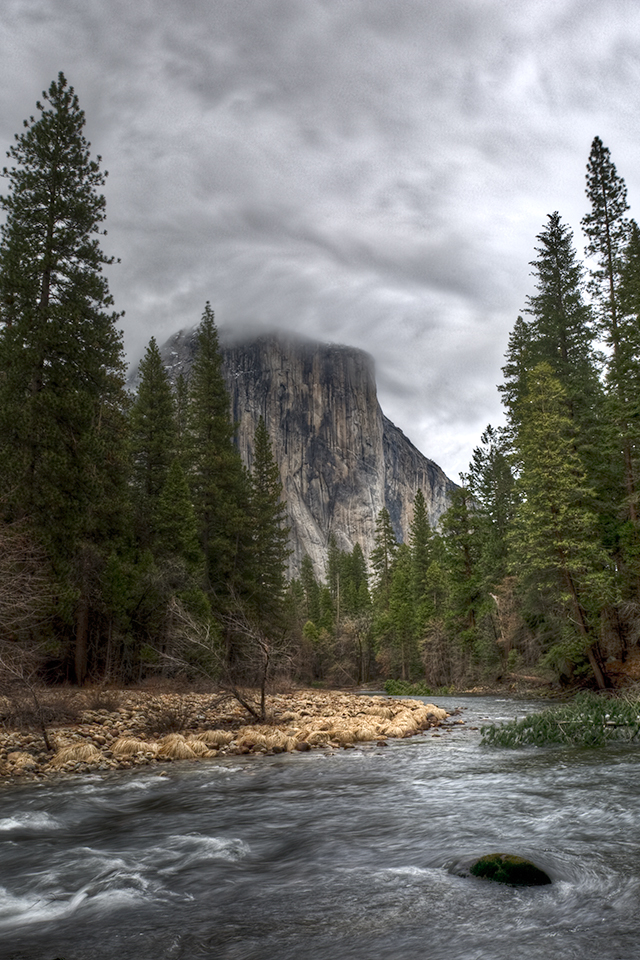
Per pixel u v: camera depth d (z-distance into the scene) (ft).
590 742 47.93
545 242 133.59
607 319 116.67
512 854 19.30
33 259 95.76
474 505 184.14
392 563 311.27
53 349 92.84
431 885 18.39
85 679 92.58
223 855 22.22
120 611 96.63
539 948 13.71
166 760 44.96
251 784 35.68
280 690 115.44
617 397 106.11
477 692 149.28
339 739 54.19
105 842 24.31
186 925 15.92
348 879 19.22
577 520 94.63
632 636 104.22
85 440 90.53
